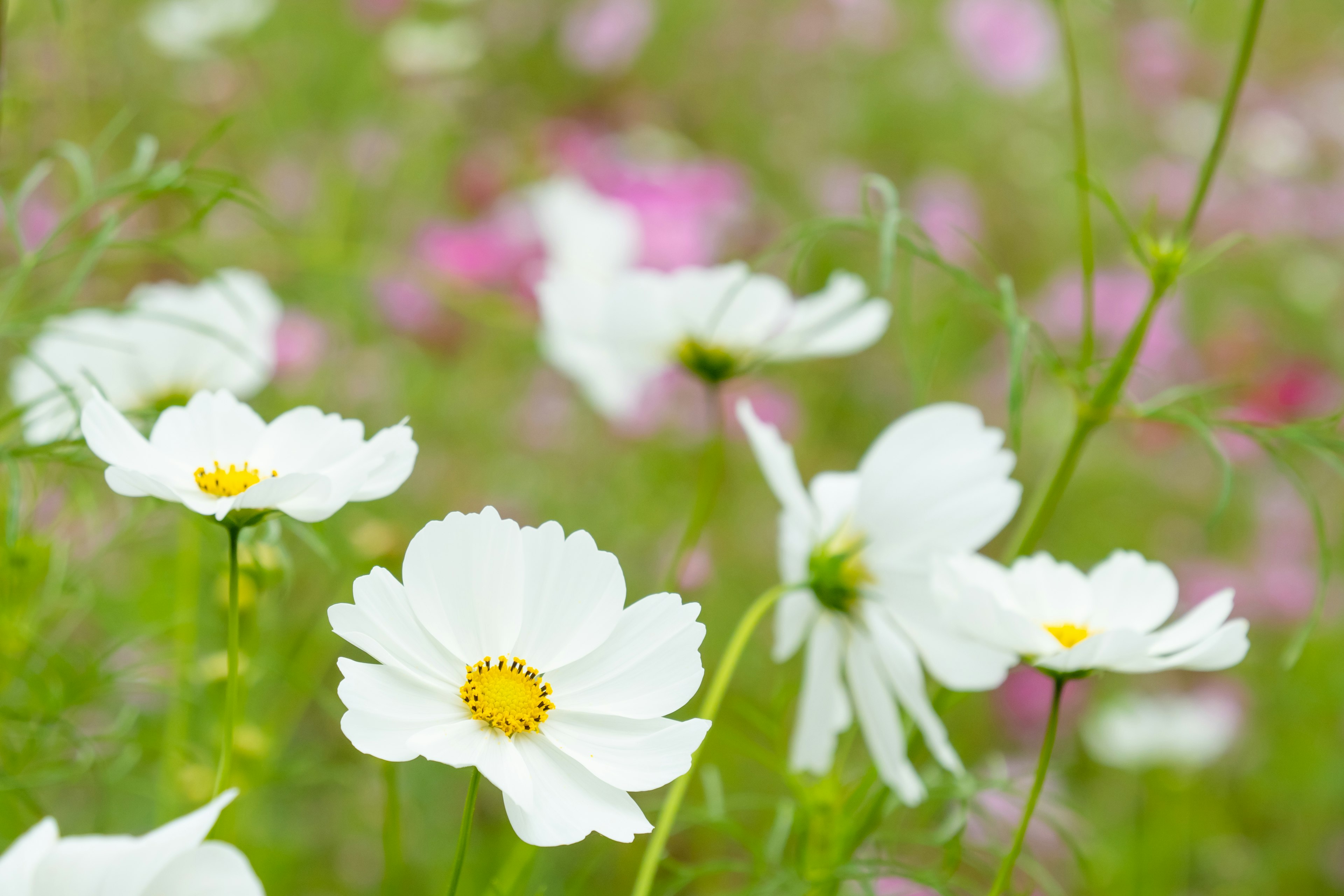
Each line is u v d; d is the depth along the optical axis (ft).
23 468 3.90
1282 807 6.83
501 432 7.32
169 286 4.08
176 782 3.95
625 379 5.48
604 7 9.93
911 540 3.74
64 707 3.79
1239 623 3.41
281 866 4.77
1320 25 12.07
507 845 4.87
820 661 3.79
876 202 9.52
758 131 10.19
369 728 3.24
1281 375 8.98
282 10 9.30
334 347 7.08
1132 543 8.12
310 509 3.33
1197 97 11.35
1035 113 11.02
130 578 4.60
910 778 3.71
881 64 10.69
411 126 8.86
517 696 3.28
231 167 7.61
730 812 4.95
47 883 3.09
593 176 8.15
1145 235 3.85
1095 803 6.54
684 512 7.09
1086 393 3.87
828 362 8.39
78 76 5.50
